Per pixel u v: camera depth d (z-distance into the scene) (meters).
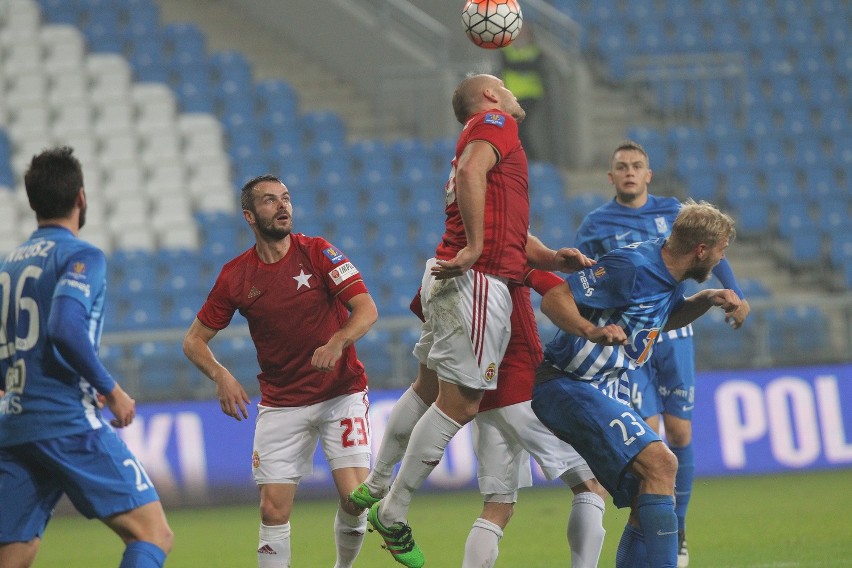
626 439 18.61
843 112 70.44
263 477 21.28
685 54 73.44
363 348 44.41
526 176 19.09
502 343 18.94
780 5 77.06
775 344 47.94
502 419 20.22
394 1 70.25
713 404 44.44
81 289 15.89
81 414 16.23
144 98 66.62
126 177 62.31
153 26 72.75
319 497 43.00
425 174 63.94
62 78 67.31
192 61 69.81
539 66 65.00
